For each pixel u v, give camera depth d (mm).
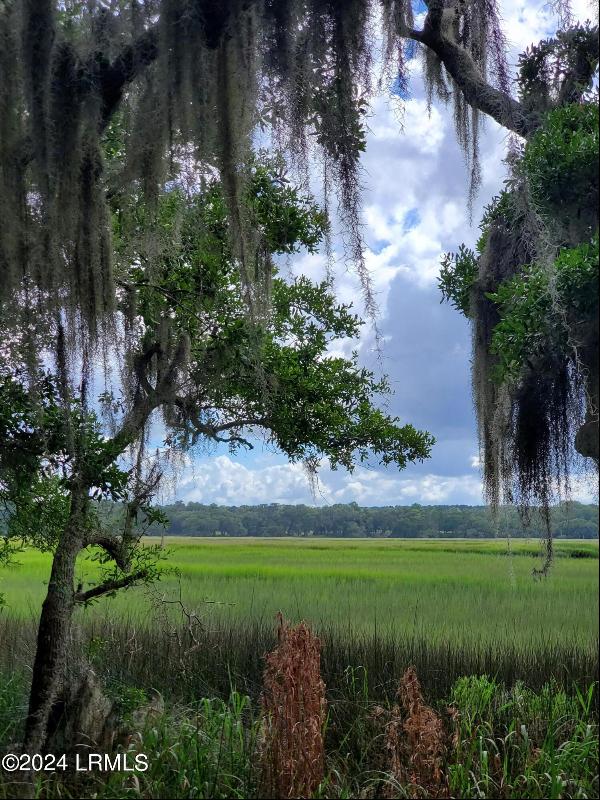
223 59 4367
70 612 5152
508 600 13117
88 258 4605
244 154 4555
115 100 4590
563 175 4152
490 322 4965
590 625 9641
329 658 7000
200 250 5652
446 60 4918
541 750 4535
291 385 6516
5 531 6125
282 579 18656
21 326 4539
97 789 4281
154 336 5969
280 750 3979
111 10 4469
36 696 4961
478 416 5129
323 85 4555
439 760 4113
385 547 41656
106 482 5008
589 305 3902
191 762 4281
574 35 4543
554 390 4441
